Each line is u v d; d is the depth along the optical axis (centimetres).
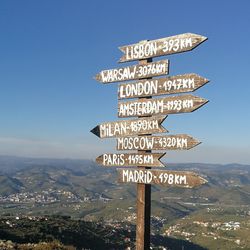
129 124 1107
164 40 1057
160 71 1052
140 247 1061
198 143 973
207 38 989
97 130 1177
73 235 11469
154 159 1050
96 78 1190
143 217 1066
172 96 1027
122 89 1127
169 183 1016
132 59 1114
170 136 1023
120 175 1116
